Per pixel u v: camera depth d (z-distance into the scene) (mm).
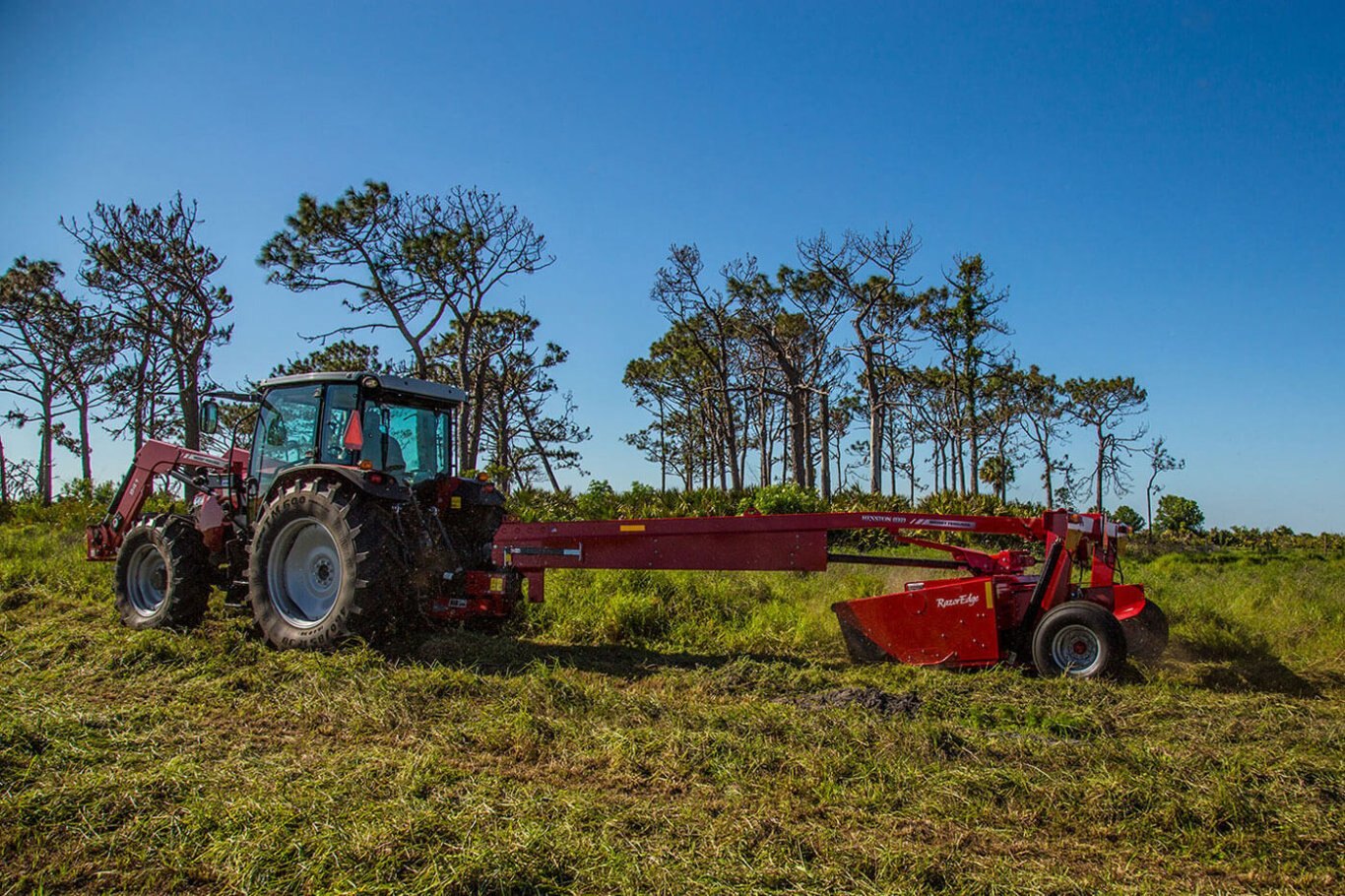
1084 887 2814
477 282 25000
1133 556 17375
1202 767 3885
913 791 3594
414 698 4863
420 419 7246
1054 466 47875
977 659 6074
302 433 6820
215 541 7125
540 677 5199
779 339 36344
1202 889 2875
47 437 34625
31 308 32719
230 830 3043
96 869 2846
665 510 19609
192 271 28844
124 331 32500
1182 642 6941
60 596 8594
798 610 7922
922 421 47375
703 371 41156
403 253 23969
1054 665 5816
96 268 28109
